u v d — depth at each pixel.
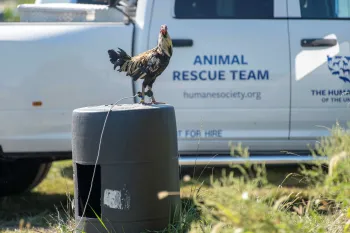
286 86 9.03
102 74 8.97
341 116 9.05
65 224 7.64
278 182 9.41
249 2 9.12
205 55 9.02
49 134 9.02
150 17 9.05
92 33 9.01
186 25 9.05
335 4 9.16
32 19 9.49
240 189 6.76
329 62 9.02
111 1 9.32
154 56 6.94
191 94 9.03
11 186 9.81
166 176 6.72
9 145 9.01
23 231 8.11
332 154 6.35
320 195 7.72
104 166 6.63
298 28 9.06
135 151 6.58
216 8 9.11
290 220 6.30
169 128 6.76
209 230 6.54
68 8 9.43
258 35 9.04
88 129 6.66
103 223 6.67
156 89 9.02
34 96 8.95
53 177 11.48
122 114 6.57
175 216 6.81
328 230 6.49
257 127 9.07
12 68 8.93
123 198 6.61
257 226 5.31
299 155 8.89
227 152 9.13
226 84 9.02
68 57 8.95
